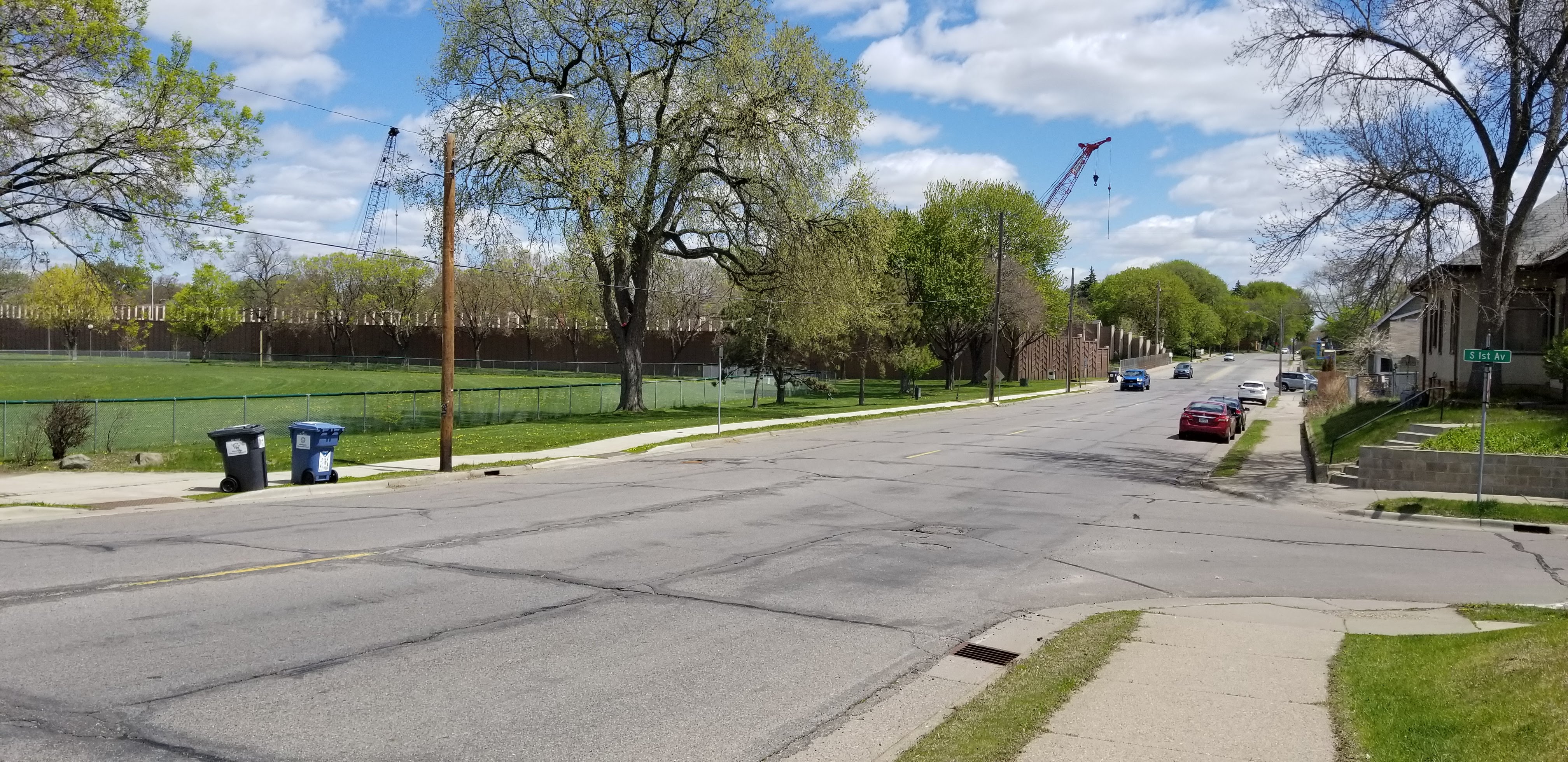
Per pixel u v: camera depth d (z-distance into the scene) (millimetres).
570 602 9578
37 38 17969
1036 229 83562
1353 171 23875
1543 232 27953
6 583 9844
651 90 37656
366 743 5859
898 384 83625
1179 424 39500
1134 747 5844
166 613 8695
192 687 6762
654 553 12258
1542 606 10516
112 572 10430
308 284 102375
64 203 18672
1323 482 22406
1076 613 10047
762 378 58219
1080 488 20922
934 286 68250
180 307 94125
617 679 7266
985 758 5641
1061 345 98875
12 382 61375
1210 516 17484
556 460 24906
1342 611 10219
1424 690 6609
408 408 46000
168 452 23797
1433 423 24594
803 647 8312
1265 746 5867
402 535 13273
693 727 6336
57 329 101125
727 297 61219
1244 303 197125
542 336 93625
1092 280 181125
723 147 37188
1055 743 5918
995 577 11586
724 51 36656
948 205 78812
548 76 37594
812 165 37344
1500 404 25641
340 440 28938
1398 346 53344
